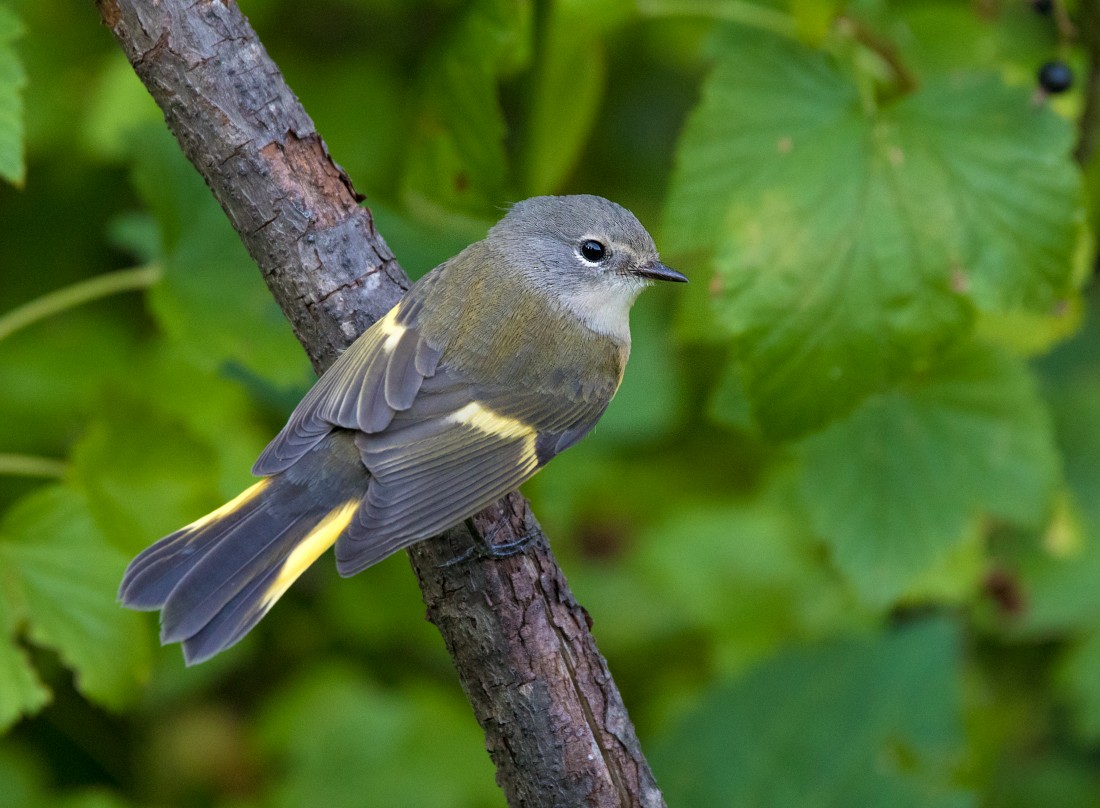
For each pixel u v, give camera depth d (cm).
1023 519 1055
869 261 907
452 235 1173
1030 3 1059
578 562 1297
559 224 935
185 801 1173
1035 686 1260
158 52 718
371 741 1137
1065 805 1198
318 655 1234
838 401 912
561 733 699
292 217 747
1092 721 1136
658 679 1245
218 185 742
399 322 820
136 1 714
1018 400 1066
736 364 909
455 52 958
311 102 1297
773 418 915
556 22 1048
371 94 1299
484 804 1120
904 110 930
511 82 1277
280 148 739
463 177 1002
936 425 1064
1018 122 919
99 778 1184
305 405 787
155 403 1130
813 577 1227
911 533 1057
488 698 709
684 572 1237
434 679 1246
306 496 764
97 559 902
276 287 766
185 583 732
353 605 1220
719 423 1060
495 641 704
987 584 1175
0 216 1298
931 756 984
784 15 959
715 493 1346
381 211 1123
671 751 1008
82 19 1298
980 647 1266
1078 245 912
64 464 944
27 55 1272
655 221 1416
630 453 1371
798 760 999
